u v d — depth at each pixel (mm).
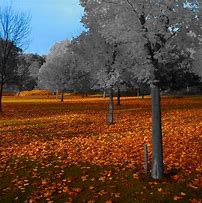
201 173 10711
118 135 18516
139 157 12992
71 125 23781
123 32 10047
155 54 9695
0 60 36062
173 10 9734
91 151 14586
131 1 9789
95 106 44406
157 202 8727
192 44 10375
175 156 12828
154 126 10500
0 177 11516
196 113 28750
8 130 21922
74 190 9805
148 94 85562
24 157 14078
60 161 13117
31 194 9727
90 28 22016
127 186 9930
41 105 48969
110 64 21703
